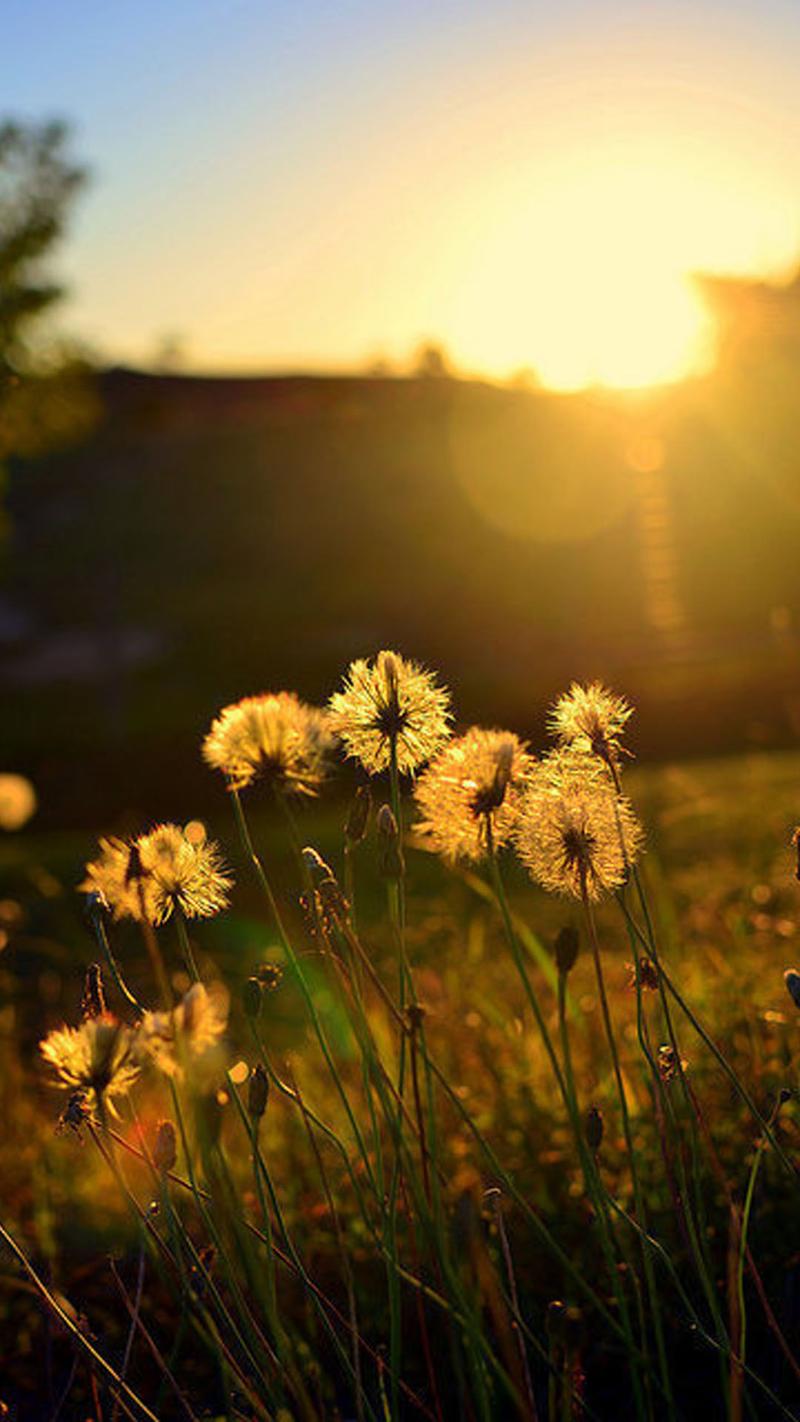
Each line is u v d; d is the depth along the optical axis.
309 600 31.42
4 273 19.25
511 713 22.50
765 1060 3.48
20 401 19.72
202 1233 3.40
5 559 25.97
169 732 24.41
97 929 1.99
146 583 35.81
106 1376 2.08
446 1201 3.32
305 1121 2.10
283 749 2.05
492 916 6.41
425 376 30.69
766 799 7.61
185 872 2.01
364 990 4.74
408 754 2.03
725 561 24.53
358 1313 3.16
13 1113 4.62
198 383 31.12
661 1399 2.76
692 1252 2.14
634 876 2.09
